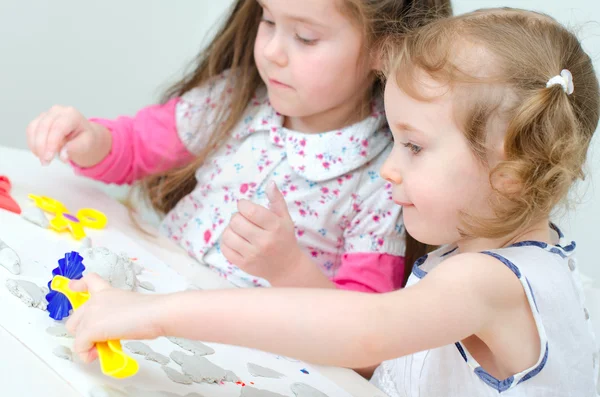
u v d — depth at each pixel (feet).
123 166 3.96
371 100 3.63
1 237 2.77
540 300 2.29
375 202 3.61
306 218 3.66
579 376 2.45
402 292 2.01
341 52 3.27
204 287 3.10
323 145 3.63
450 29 2.48
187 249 3.83
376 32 3.28
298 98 3.37
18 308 2.23
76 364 2.02
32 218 2.98
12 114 5.00
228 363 2.35
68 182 3.73
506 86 2.34
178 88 4.18
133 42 5.31
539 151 2.35
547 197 2.38
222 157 3.91
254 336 1.91
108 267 2.52
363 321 1.90
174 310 1.93
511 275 2.23
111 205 3.65
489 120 2.34
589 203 3.98
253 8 3.83
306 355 1.92
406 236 3.64
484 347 2.49
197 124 4.04
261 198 3.72
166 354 2.25
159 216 4.28
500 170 2.32
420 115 2.40
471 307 2.06
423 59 2.41
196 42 5.51
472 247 2.62
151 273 2.92
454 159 2.38
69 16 4.99
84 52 5.13
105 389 1.92
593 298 3.13
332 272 3.76
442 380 2.61
